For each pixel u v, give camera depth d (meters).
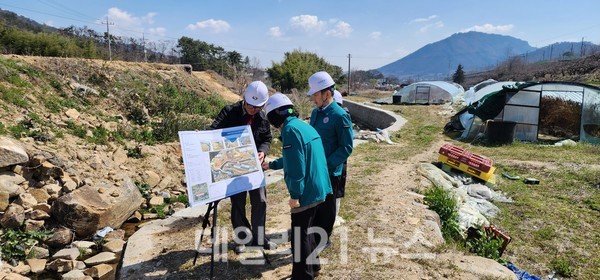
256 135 4.41
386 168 9.73
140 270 4.35
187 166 3.63
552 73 44.69
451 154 9.91
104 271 5.23
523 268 5.87
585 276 5.62
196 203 3.57
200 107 15.89
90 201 6.52
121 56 32.62
